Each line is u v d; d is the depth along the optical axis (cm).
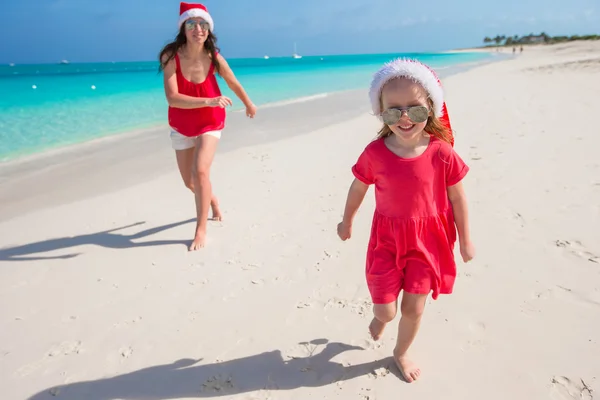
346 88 2020
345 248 412
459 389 244
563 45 7762
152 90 2044
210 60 439
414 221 238
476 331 286
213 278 380
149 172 695
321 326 306
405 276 244
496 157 621
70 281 391
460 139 743
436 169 237
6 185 659
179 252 432
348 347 284
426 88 228
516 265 354
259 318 320
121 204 568
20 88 2211
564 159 589
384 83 234
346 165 668
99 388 267
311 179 613
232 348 292
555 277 334
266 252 418
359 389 251
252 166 691
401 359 261
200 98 414
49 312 346
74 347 304
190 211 534
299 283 361
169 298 355
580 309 297
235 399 251
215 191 589
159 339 307
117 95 1827
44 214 548
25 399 261
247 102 480
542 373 249
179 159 461
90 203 577
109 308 347
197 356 288
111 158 790
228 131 989
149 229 491
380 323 268
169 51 422
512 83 1647
